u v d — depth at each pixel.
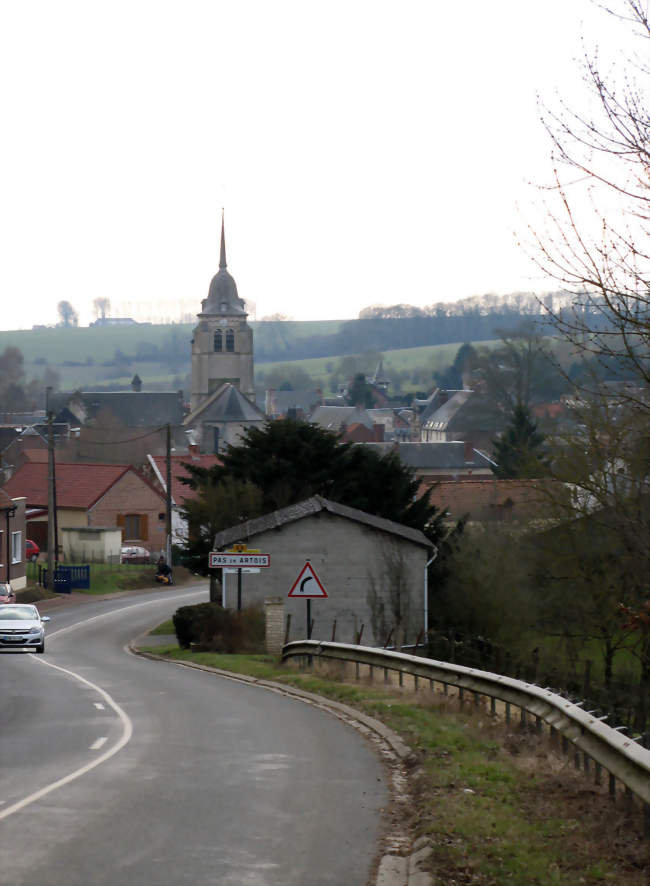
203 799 12.72
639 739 12.88
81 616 62.91
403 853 10.47
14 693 26.06
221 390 188.50
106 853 10.16
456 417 189.75
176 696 25.19
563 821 11.43
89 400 197.88
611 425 25.23
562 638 43.16
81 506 95.00
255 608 44.22
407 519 60.84
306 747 16.95
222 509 58.38
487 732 18.22
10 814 11.76
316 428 63.59
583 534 39.03
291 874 9.67
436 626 50.88
